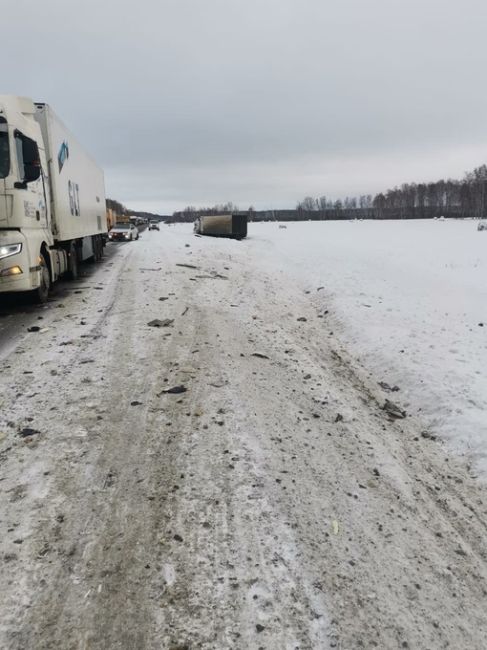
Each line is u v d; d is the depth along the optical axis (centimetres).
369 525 324
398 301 1080
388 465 405
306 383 578
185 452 391
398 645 236
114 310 890
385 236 4319
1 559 271
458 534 328
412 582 278
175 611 244
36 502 322
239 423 446
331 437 443
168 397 496
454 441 458
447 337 773
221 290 1167
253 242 3450
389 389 602
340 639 235
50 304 957
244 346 700
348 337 838
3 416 445
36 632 229
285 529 309
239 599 254
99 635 229
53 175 1066
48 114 1039
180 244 2870
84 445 397
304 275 1584
